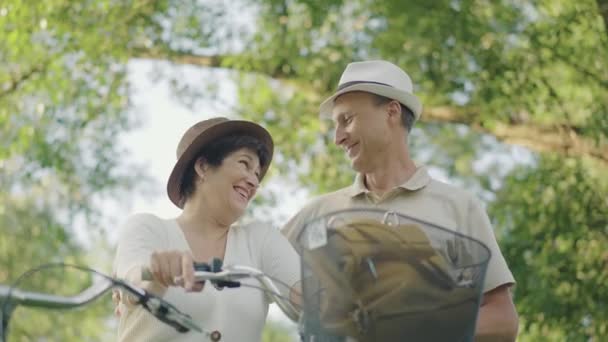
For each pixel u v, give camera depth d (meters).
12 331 15.12
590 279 10.47
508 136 11.55
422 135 14.56
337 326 3.23
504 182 12.88
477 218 4.47
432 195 4.54
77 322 15.92
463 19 11.21
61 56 12.84
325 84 12.44
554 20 11.34
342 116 4.64
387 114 4.62
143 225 4.05
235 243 4.14
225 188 4.12
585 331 10.41
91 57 12.71
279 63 12.52
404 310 3.22
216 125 4.13
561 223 10.73
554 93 11.12
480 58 11.28
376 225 3.25
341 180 13.05
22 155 13.79
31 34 12.77
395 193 4.56
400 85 4.65
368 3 12.48
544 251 10.62
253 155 4.18
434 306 3.24
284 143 13.07
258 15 13.02
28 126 13.36
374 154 4.59
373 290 3.22
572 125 11.25
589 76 11.13
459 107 11.78
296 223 4.76
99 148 13.72
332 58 12.38
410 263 3.24
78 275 15.95
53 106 13.20
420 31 11.38
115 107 13.44
